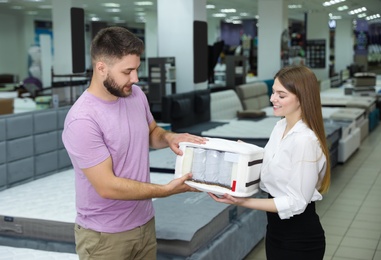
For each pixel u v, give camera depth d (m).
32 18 19.91
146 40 18.12
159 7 7.83
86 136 1.97
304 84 2.11
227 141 2.25
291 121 2.18
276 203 2.08
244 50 21.91
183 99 7.19
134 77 2.00
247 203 2.12
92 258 2.13
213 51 10.12
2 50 19.22
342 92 14.42
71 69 8.43
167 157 5.38
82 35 8.39
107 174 1.98
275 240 2.23
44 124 4.84
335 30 22.05
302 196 2.07
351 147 7.98
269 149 2.20
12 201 3.93
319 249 2.20
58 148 5.06
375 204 5.51
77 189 2.13
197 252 3.13
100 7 15.48
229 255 3.51
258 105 10.33
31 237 3.49
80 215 2.15
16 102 8.40
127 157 2.09
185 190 2.20
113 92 2.00
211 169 2.15
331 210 5.32
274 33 11.99
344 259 4.00
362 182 6.46
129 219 2.11
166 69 7.58
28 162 4.65
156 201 3.77
